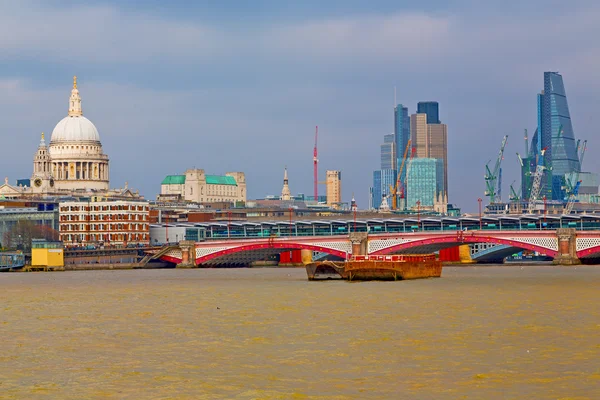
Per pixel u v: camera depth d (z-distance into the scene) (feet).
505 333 456.86
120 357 404.77
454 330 468.34
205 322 512.22
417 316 527.81
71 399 335.88
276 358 398.62
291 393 339.57
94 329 488.44
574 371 368.07
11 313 570.05
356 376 364.17
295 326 490.08
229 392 342.23
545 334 452.76
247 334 462.60
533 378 357.82
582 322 496.23
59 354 413.59
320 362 389.60
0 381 362.12
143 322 515.50
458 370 371.76
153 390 345.92
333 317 527.40
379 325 489.67
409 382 353.51
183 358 401.29
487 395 334.44
